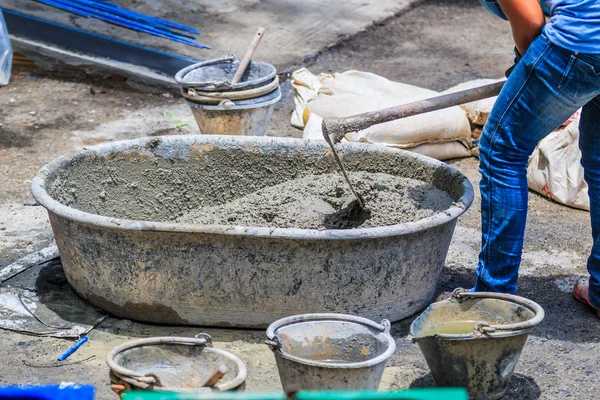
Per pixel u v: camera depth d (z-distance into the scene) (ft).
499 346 11.04
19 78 26.03
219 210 16.03
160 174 16.20
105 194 15.76
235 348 12.98
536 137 12.51
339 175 16.06
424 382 12.27
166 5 31.45
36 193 13.51
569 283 15.38
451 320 12.23
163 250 12.76
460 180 14.47
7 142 21.74
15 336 13.25
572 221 18.24
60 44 26.23
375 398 6.60
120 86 25.72
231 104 19.19
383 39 31.19
